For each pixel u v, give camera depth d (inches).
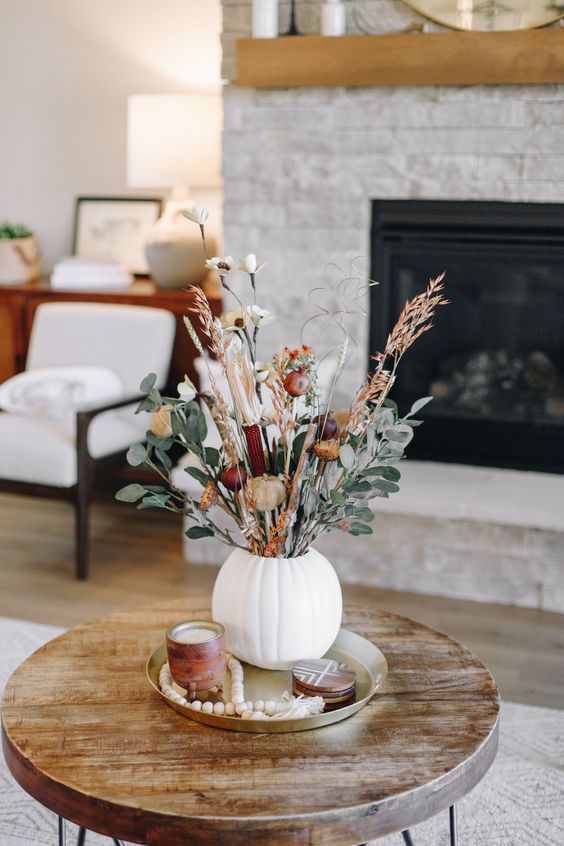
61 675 60.3
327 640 60.8
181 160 148.6
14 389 132.4
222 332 58.6
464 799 78.0
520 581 117.9
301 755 51.6
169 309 149.6
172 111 147.5
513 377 129.4
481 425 131.2
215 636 58.2
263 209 130.6
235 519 61.2
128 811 47.0
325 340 131.2
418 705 56.8
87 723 54.7
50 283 161.3
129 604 116.6
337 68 121.3
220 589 60.8
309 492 58.0
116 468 131.6
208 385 122.0
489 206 122.6
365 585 125.0
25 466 124.3
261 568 59.6
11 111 173.2
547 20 115.2
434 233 126.2
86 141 169.5
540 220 121.2
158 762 50.8
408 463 134.0
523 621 114.0
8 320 158.9
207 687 57.1
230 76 129.0
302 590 59.2
